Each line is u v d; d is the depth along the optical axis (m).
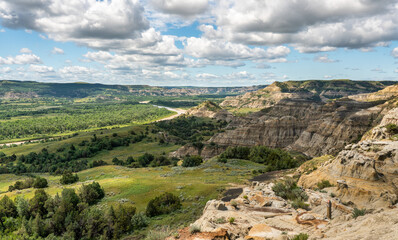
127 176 82.69
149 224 45.41
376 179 35.94
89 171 105.94
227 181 69.50
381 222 16.14
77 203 54.91
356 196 32.81
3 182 109.25
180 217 46.41
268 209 29.62
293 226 22.66
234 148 121.00
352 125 132.75
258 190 38.94
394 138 52.41
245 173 81.56
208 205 30.19
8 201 54.69
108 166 112.31
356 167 38.22
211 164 99.00
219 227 21.62
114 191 63.81
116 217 45.03
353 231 16.80
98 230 43.41
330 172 41.97
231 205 31.30
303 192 34.41
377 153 41.84
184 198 56.59
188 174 84.25
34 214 51.78
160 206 50.97
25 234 42.22
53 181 95.94
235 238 20.56
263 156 112.38
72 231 42.41
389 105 133.38
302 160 113.69
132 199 58.19
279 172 75.50
